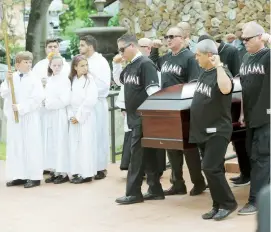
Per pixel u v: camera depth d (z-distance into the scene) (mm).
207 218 7301
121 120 13281
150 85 7891
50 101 9742
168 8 16953
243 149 8727
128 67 8102
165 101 7449
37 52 17375
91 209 8062
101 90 10031
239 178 8930
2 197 8984
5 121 14000
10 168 9750
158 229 7027
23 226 7414
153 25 17297
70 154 9742
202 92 7012
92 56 10125
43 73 10352
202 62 6977
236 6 15805
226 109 7023
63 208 8188
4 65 18828
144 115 7625
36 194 9094
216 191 7203
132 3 17641
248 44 7109
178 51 8398
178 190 8562
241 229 6863
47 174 10531
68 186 9555
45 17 17391
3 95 9750
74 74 9789
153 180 8312
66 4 25234
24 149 9688
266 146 7129
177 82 8344
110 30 14391
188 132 7312
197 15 16406
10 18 21797
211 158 7090
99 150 9977
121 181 9727
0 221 7672
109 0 17984
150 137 7629
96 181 9812
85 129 9695
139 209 7910
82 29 14594
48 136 9922
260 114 7102
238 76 8125
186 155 8305
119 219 7527
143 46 9391
